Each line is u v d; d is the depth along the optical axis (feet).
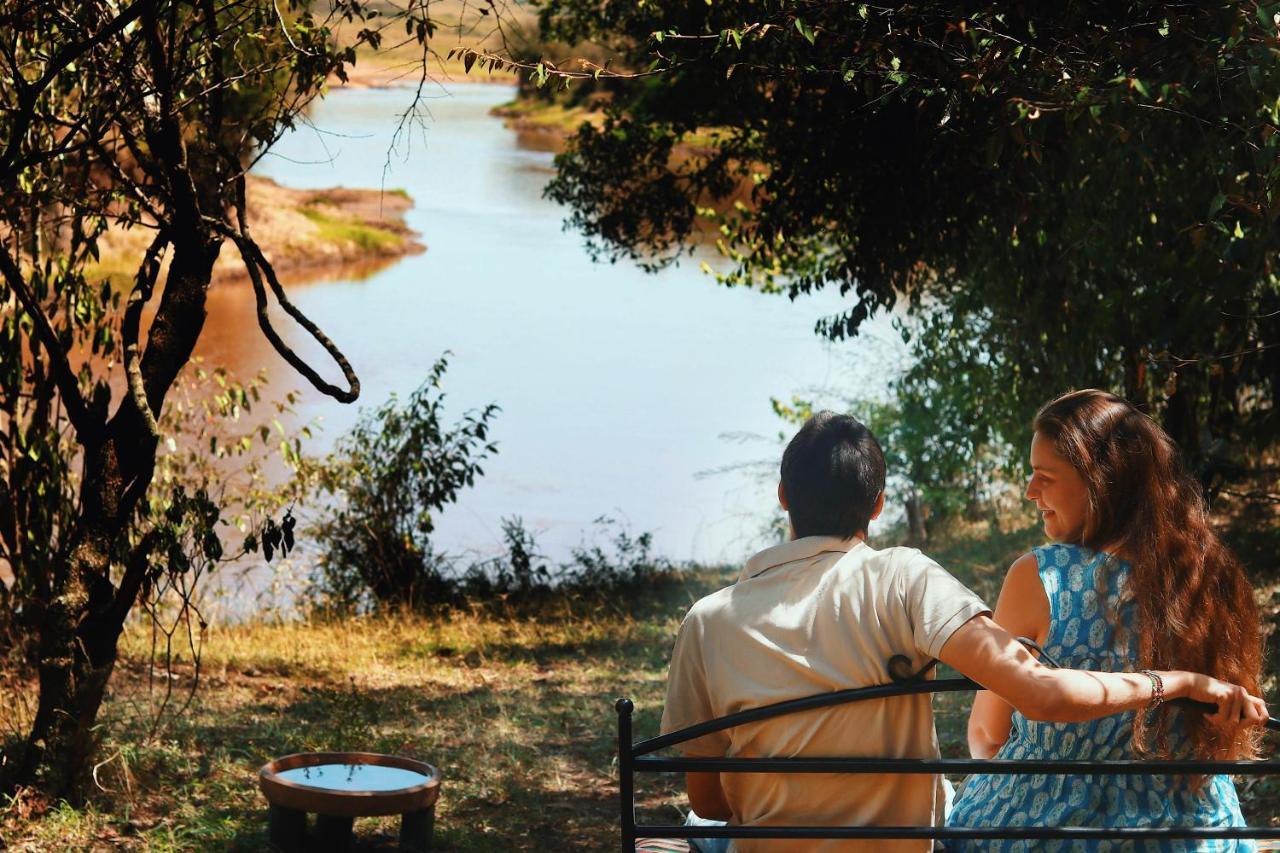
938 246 24.29
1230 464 21.56
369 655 31.53
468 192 199.41
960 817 8.75
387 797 14.74
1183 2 13.60
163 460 30.07
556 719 23.58
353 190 185.57
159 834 15.74
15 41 17.03
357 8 15.96
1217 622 8.36
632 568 44.68
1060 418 8.87
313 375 16.22
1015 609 8.77
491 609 39.78
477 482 60.95
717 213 42.04
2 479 20.38
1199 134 15.76
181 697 23.73
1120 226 19.01
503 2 14.43
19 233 18.93
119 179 17.01
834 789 7.94
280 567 41.81
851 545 8.16
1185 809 8.24
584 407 77.20
